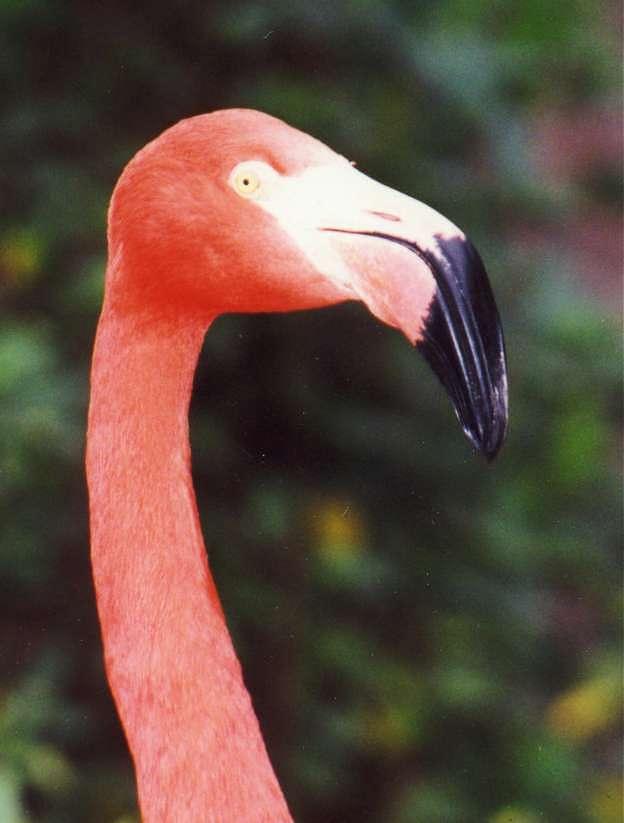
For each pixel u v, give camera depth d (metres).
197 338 3.65
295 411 7.82
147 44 7.72
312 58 7.93
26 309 7.55
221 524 7.65
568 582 9.26
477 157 8.62
